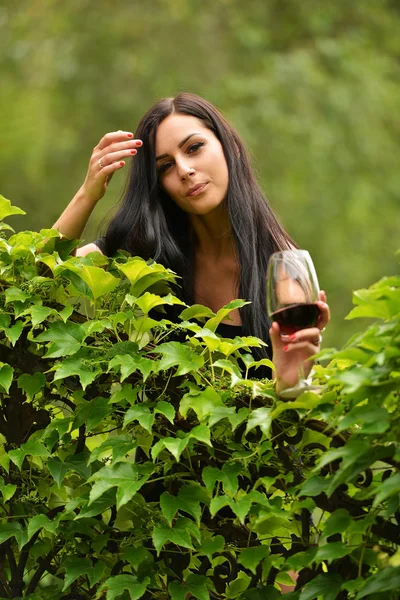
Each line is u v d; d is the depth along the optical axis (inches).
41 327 95.0
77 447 95.0
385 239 531.8
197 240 123.7
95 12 533.6
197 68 529.0
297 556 83.5
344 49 555.8
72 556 94.4
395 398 79.4
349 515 80.5
